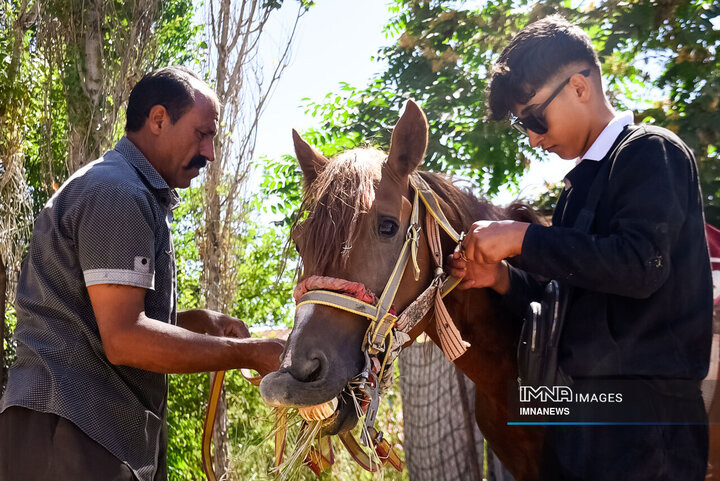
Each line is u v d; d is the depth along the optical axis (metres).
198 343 2.01
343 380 1.75
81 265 2.02
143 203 2.08
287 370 1.73
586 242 1.82
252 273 9.84
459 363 2.25
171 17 9.37
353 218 1.80
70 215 2.05
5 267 6.88
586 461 1.86
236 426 7.03
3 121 7.13
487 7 4.93
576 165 2.04
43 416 1.97
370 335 1.81
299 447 1.88
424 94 4.97
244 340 2.07
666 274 1.79
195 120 2.28
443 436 4.71
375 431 1.88
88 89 6.80
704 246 1.91
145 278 2.02
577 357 1.91
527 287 2.19
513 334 2.22
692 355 1.87
